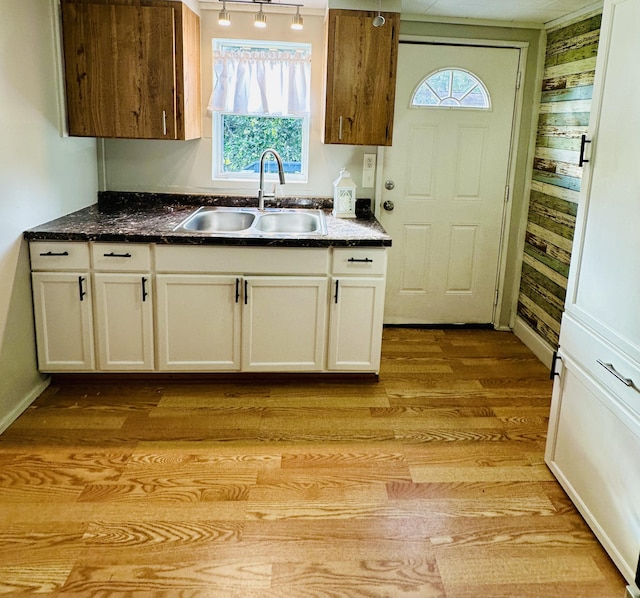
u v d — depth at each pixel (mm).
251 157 3785
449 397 3164
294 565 1910
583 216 2162
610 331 1972
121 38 3053
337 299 3059
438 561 1949
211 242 2910
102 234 2869
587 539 2078
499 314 4258
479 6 3359
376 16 3193
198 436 2693
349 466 2488
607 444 1996
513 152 3967
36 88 2852
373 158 3822
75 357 3045
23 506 2164
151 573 1856
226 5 3463
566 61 3469
